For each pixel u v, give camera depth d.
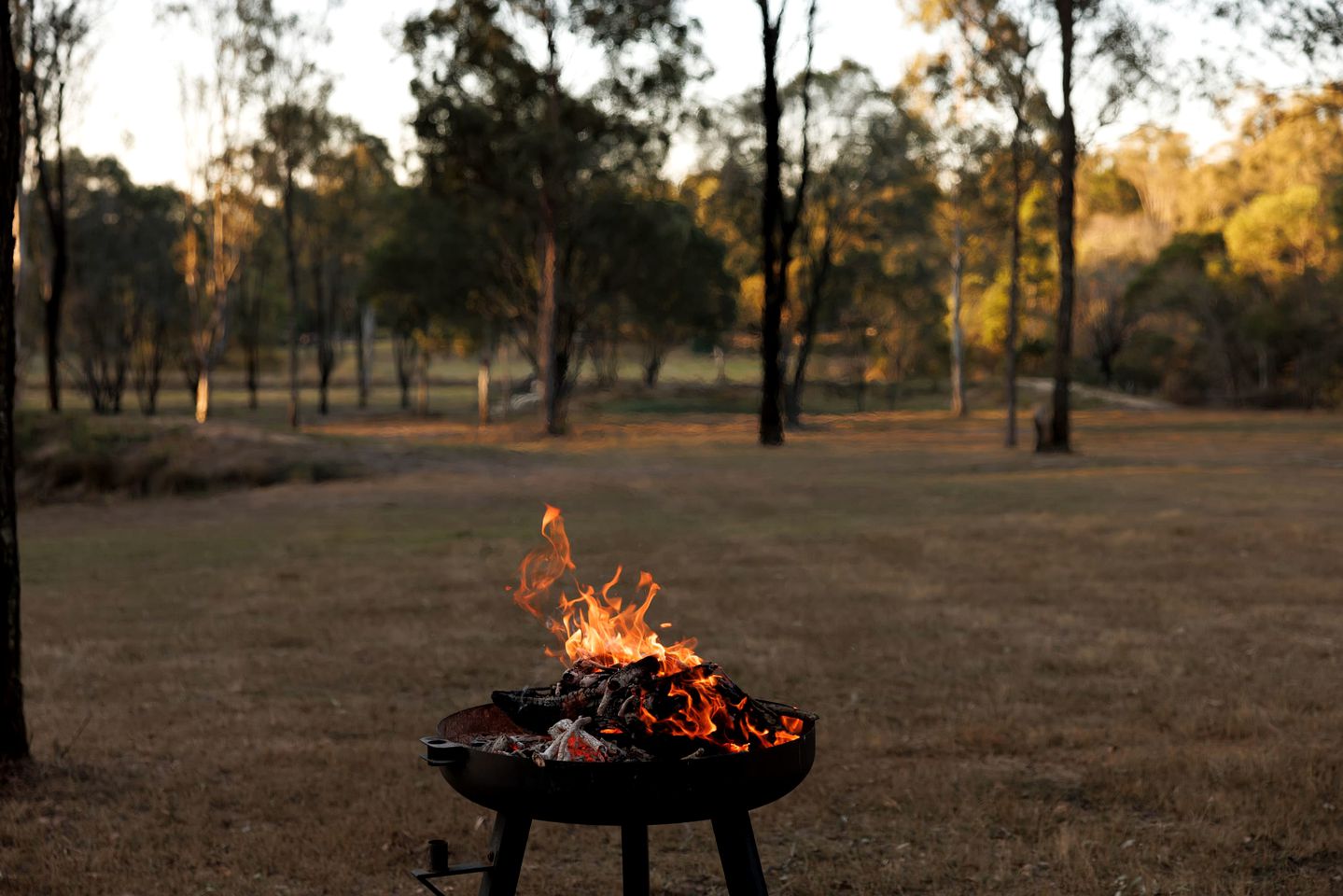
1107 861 5.91
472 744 4.32
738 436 60.56
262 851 6.15
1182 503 24.95
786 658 10.96
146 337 87.81
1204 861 5.90
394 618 13.26
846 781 7.32
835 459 41.53
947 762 7.77
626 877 4.34
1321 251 83.62
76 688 9.98
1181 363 94.25
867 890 5.71
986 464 38.31
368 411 88.81
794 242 71.50
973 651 11.21
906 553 18.30
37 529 24.80
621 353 110.00
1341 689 9.52
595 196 60.75
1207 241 88.56
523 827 4.05
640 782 3.74
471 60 52.97
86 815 6.74
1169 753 7.66
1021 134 45.78
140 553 19.89
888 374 101.94
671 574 16.41
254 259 82.00
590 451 45.22
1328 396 85.19
